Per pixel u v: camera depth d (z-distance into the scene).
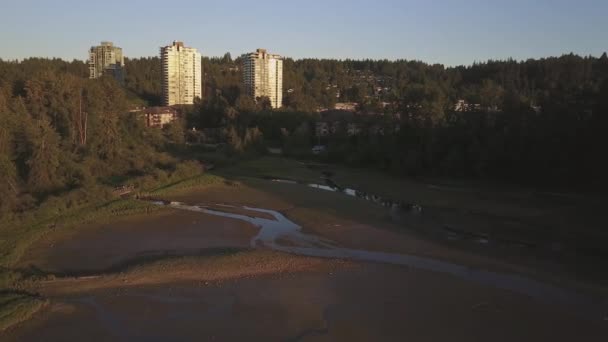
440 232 48.34
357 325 28.31
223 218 53.91
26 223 48.75
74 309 30.08
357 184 76.25
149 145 96.56
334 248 43.41
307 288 33.66
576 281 35.19
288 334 27.28
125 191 65.94
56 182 61.28
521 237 46.53
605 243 44.69
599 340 26.64
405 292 33.03
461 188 71.50
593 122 65.62
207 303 31.14
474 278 35.72
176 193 67.12
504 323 28.53
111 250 42.47
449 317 29.28
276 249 43.22
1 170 53.84
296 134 115.44
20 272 35.97
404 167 83.00
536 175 70.50
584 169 65.88
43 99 82.00
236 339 26.66
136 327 27.91
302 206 59.56
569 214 54.91
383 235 47.09
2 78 92.19
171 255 41.22
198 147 115.75
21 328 27.59
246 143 109.56
